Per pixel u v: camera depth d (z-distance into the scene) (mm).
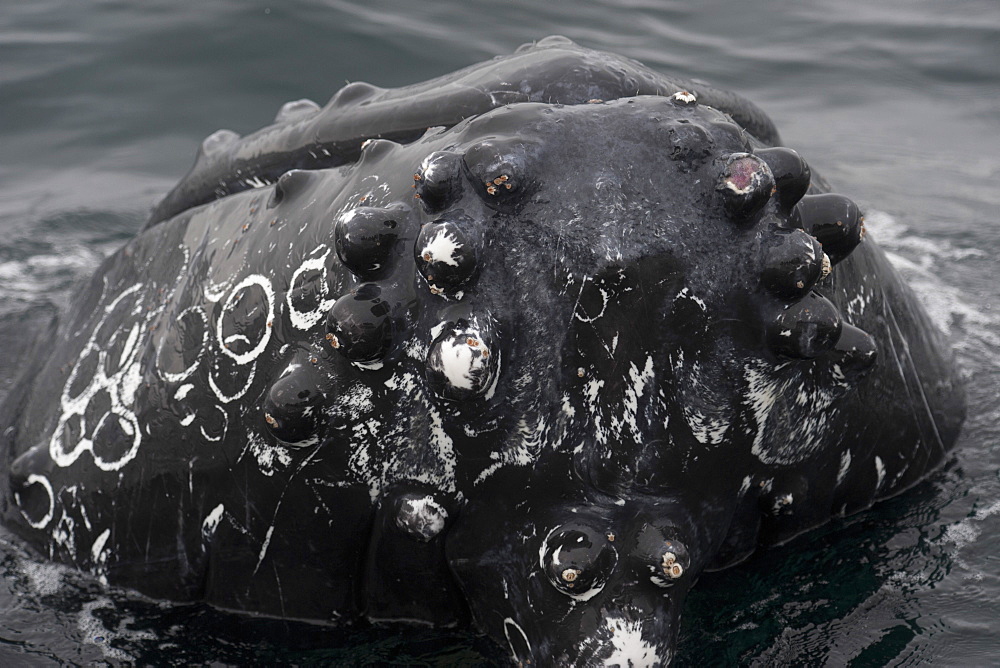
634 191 10305
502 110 10984
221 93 33125
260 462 11695
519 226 10328
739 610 12773
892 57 37438
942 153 30578
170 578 13078
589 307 10258
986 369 17438
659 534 10547
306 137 13508
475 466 10914
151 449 12781
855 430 12859
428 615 12164
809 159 30062
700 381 10484
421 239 10188
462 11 37781
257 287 11977
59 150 31406
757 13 40938
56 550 14195
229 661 12648
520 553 10977
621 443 10531
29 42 35375
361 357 10516
